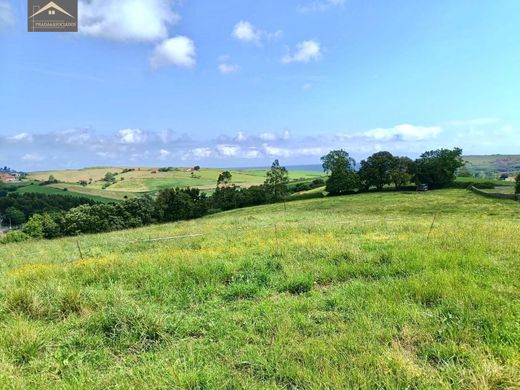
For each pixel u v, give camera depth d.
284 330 4.68
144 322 4.93
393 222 18.38
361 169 80.56
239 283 6.96
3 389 3.48
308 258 8.90
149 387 3.51
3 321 5.48
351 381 3.47
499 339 4.18
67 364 4.14
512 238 10.27
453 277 6.25
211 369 3.83
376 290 5.97
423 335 4.36
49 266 9.69
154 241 15.73
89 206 56.53
